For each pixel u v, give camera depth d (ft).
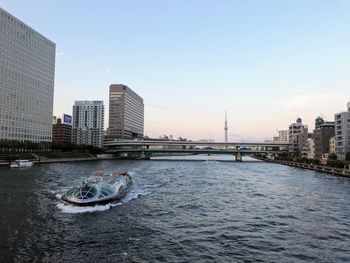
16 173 416.26
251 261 106.93
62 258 106.73
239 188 289.94
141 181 341.62
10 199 212.64
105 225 149.18
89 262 103.71
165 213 177.37
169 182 334.44
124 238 129.70
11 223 149.59
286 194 254.27
